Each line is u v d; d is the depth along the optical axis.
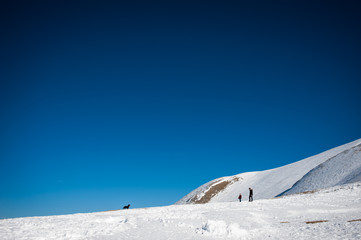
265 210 21.81
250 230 14.90
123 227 14.97
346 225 15.20
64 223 16.36
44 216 23.20
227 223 16.27
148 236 13.04
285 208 22.48
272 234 14.13
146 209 28.97
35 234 12.81
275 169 126.69
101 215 22.08
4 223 16.84
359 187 33.84
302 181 75.00
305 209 21.80
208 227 14.47
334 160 74.56
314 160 106.31
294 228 15.43
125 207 34.47
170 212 22.28
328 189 38.25
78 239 12.30
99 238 12.44
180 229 14.69
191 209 25.14
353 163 64.31
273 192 93.00
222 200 110.25
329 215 19.75
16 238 11.95
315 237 12.94
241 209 22.80
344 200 26.55
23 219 19.95
